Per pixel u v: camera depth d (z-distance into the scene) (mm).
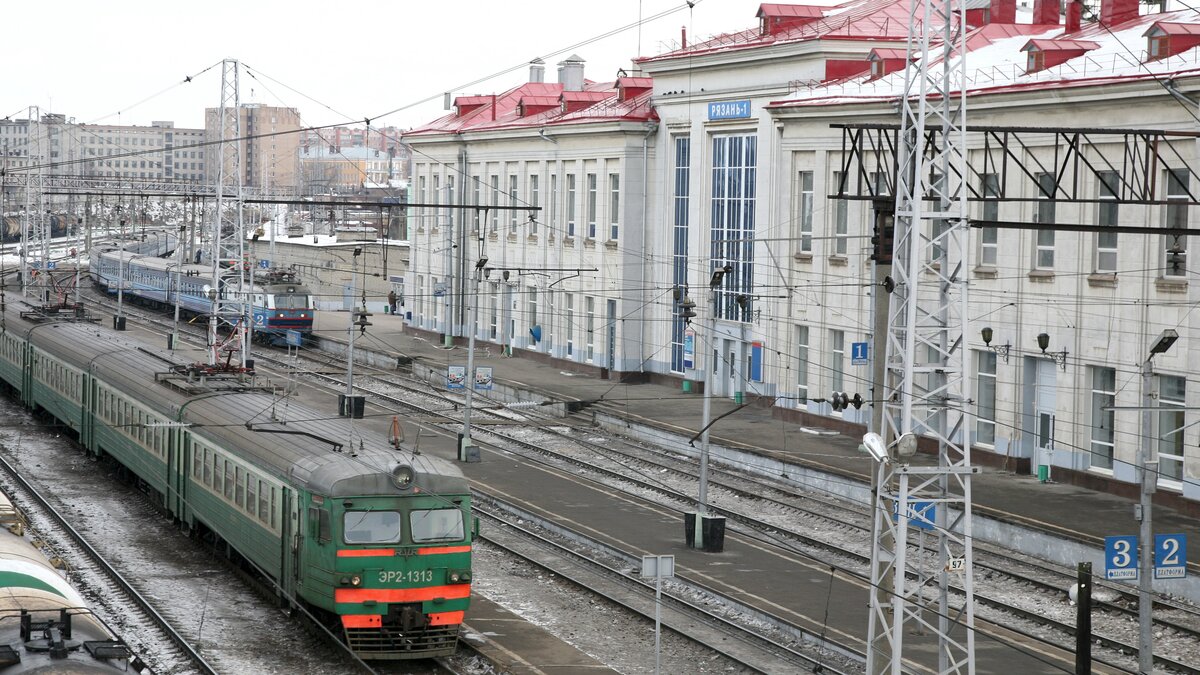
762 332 51594
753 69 52094
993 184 40188
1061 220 38156
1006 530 33125
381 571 22203
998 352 40156
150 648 23391
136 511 34844
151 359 38125
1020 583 29812
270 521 24828
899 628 19578
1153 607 27906
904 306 20812
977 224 21547
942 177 20281
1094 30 43062
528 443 47531
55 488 37406
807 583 29453
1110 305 36625
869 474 39094
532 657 23625
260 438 26172
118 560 29641
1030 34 45531
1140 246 35656
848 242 46094
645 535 34188
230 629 24641
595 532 34312
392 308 92938
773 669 23281
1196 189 34000
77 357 41844
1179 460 34906
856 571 30766
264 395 31422
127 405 35688
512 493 39156
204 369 34281
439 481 22812
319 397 56656
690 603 27531
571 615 26609
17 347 50906
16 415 50250
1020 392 39625
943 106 20359
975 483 38156
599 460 45156
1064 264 38000
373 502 22359
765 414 51562
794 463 41031
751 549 32844
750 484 41344
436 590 22531
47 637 13750
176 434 31203
